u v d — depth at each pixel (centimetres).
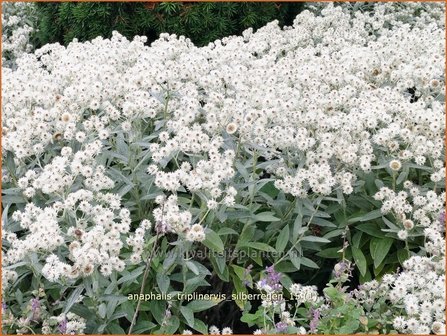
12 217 84
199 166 81
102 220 74
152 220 90
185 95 101
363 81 110
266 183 92
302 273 95
